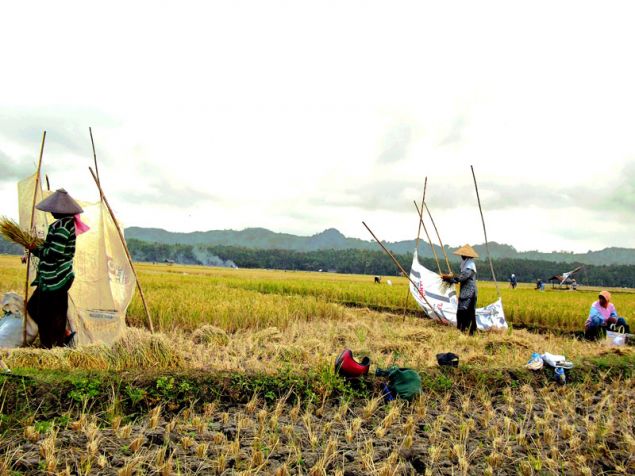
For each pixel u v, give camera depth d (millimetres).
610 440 6031
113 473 4469
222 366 7230
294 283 31531
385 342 10250
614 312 13438
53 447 4672
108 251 8789
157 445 5066
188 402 6113
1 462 4441
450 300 14945
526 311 17422
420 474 4965
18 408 5438
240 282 31625
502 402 7262
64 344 7945
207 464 4750
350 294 23562
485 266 170125
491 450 5586
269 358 8305
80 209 7910
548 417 6531
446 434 5891
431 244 15508
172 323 11500
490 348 10461
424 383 7277
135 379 6160
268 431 5602
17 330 7992
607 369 8875
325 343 9648
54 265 7691
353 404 6652
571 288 59719
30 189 9109
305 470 4824
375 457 5176
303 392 6621
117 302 8594
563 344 11539
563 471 5199
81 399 5672
